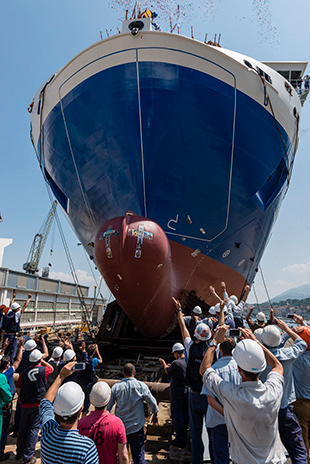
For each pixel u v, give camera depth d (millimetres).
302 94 17531
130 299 7980
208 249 10000
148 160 8703
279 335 3703
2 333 8547
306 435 4230
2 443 4746
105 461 2904
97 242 7543
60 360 6113
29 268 59219
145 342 10508
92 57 8445
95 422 3020
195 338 4180
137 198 9078
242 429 2564
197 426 4051
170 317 9789
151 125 8438
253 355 2586
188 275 9938
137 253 7207
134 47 8031
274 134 9602
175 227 9375
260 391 2580
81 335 15188
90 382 5812
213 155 8820
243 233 10570
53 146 10266
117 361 9625
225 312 6238
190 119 8383
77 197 10742
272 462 2551
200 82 8180
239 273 11789
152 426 5680
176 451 4699
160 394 5934
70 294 41688
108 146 8883
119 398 3949
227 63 8258
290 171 11953
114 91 8352
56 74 9461
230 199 9500
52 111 9742
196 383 4023
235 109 8570
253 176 9547
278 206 12617
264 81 8922
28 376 4664
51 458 2328
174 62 8055
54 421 2537
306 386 4258
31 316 31609
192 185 9016
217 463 3381
